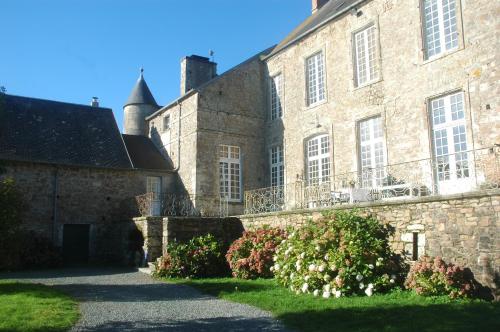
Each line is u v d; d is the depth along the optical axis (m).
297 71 17.61
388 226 9.31
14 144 17.31
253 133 19.16
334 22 15.92
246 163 18.77
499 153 10.48
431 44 12.73
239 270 11.40
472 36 11.48
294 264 9.55
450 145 11.89
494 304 6.91
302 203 15.77
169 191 19.23
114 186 18.39
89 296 9.09
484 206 7.67
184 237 13.88
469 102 11.37
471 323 5.83
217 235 14.35
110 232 17.95
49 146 18.03
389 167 13.30
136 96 26.00
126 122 25.89
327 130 15.79
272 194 16.98
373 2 14.41
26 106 19.56
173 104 19.95
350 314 6.71
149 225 14.55
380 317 6.42
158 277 12.06
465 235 7.92
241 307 7.84
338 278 8.29
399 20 13.54
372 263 8.64
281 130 18.23
